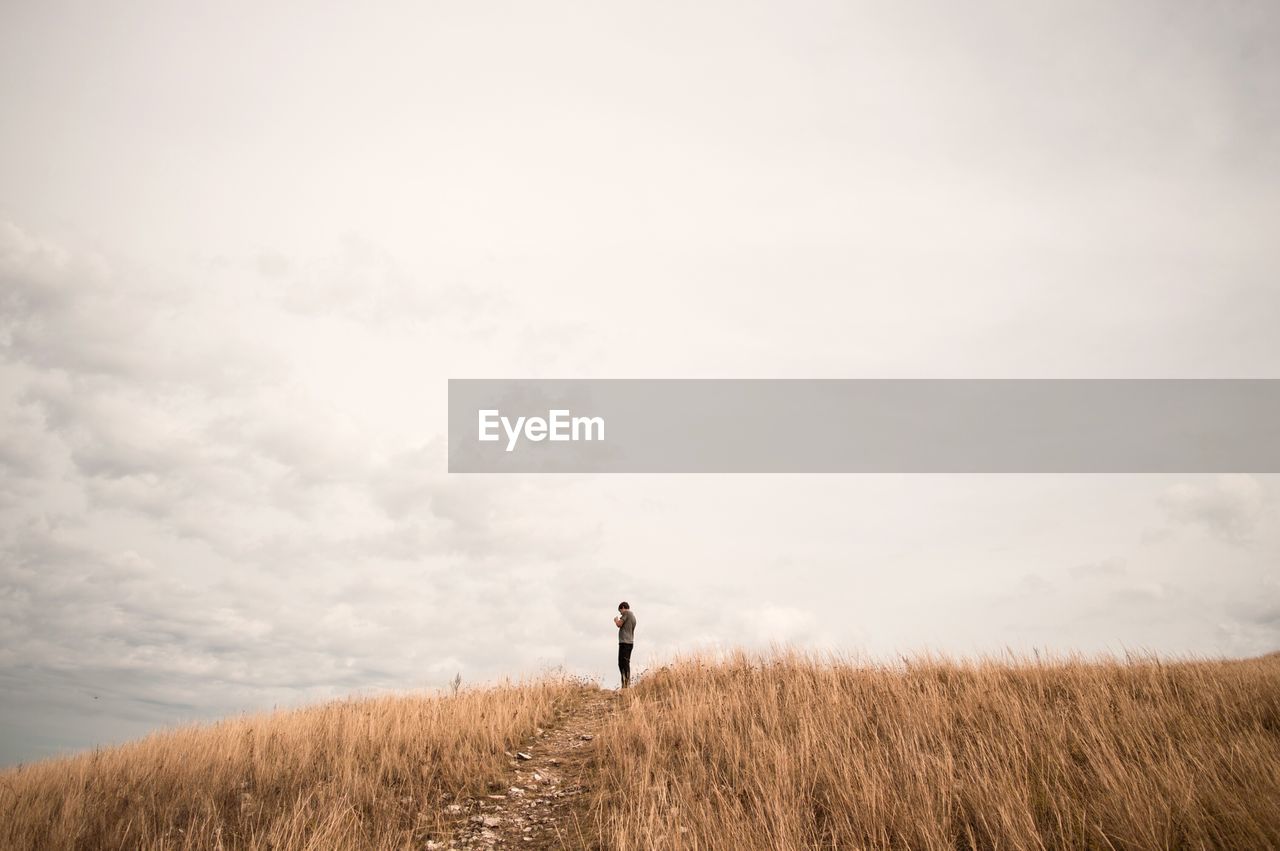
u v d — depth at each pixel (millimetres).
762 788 7750
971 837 6191
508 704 13711
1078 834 6145
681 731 10445
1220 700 9445
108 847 7652
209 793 9203
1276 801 5926
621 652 16875
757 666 14992
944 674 12914
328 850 7098
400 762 10070
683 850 6660
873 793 7168
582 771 9938
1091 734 8047
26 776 10570
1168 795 6391
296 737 11539
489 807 8734
